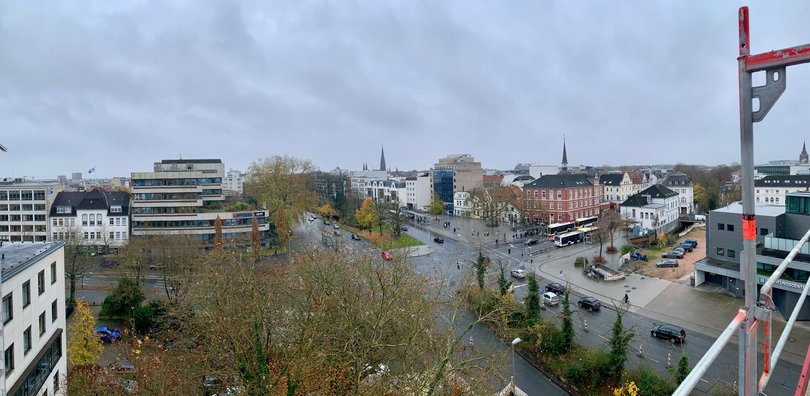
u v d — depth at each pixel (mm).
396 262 30609
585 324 37500
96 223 75062
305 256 37875
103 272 60812
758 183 94688
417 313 22719
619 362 27766
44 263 25438
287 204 80500
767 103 4164
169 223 73688
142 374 21125
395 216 87312
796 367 28750
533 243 75875
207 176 84062
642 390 26141
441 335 25109
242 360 20969
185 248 52125
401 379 21078
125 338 29953
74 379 24781
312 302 25641
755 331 4465
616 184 113688
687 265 56188
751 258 4457
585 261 59312
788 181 91125
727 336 3994
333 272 26000
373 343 19984
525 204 95812
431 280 37844
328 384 21875
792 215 44812
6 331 20719
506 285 39812
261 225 76250
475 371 24781
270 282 26688
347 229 92750
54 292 26969
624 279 51688
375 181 146000
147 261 53406
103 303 43844
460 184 123812
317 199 106250
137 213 74438
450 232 89312
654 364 31016
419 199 127250
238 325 22094
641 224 79375
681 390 3268
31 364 23172
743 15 4289
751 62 4219
